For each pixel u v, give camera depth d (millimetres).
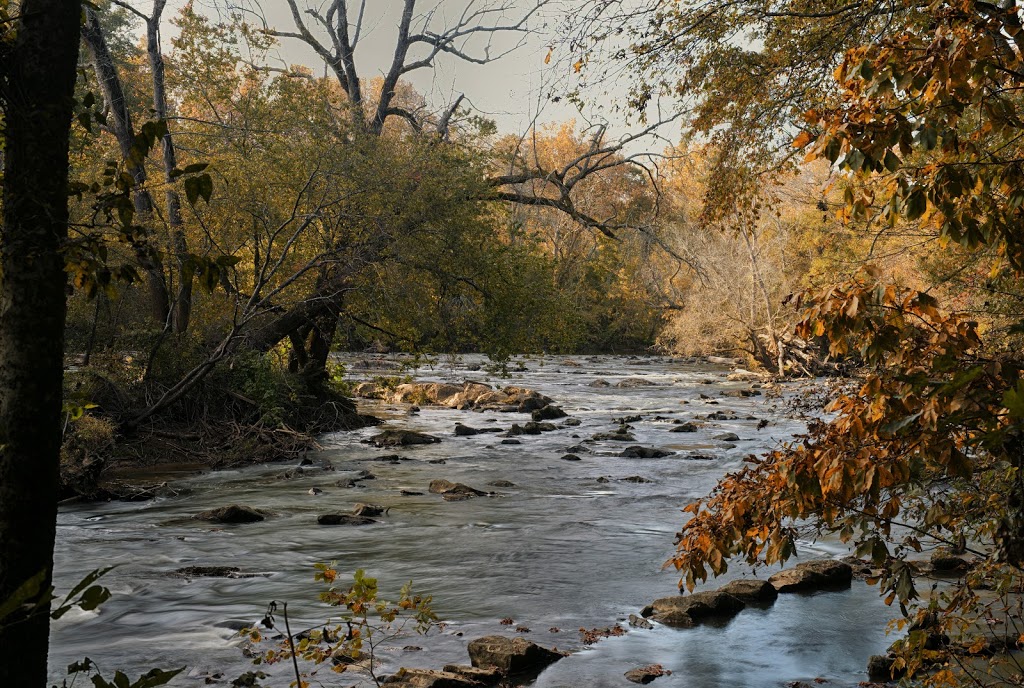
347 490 17516
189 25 22859
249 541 13359
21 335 3627
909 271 19375
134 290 25875
